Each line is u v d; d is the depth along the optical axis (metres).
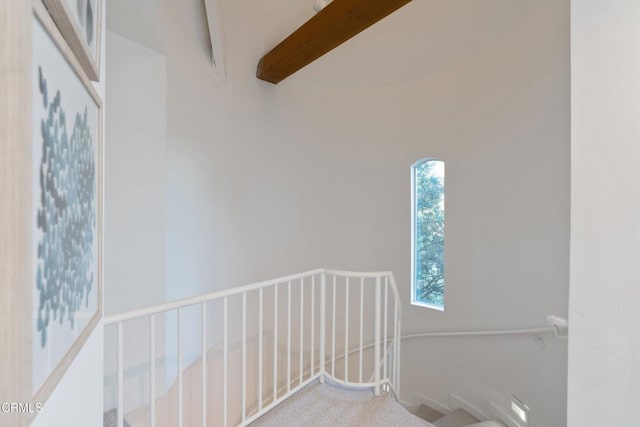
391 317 3.62
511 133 2.77
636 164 0.78
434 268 3.50
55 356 0.44
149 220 2.01
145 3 1.72
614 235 0.81
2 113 0.31
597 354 0.84
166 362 2.08
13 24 0.31
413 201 3.55
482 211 3.01
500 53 2.84
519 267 2.72
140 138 1.99
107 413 1.81
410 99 3.46
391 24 3.50
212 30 2.25
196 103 2.36
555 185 2.45
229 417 2.62
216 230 2.55
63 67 0.47
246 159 2.83
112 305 1.89
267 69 2.79
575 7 0.89
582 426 0.86
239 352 2.76
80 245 0.57
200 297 1.44
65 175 0.49
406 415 1.92
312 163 3.36
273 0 3.07
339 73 3.51
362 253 3.62
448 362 3.29
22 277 0.32
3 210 0.31
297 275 2.02
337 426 1.83
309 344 3.36
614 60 0.82
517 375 2.73
